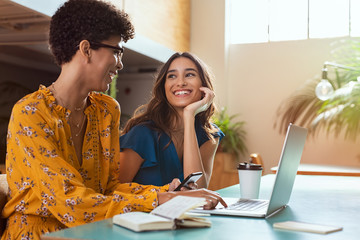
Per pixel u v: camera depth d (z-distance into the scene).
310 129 6.84
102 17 1.57
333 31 7.04
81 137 1.70
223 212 1.27
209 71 2.20
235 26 7.68
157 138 2.04
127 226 1.04
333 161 6.79
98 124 1.75
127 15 1.69
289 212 1.36
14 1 3.66
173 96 2.09
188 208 1.07
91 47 1.57
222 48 7.52
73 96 1.60
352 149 6.71
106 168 1.75
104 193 1.76
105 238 0.95
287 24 7.34
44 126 1.45
